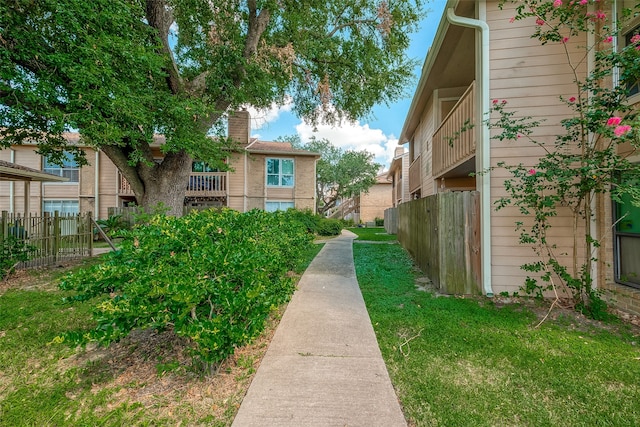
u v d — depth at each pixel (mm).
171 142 7391
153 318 2273
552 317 3789
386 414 1995
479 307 4160
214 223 3314
